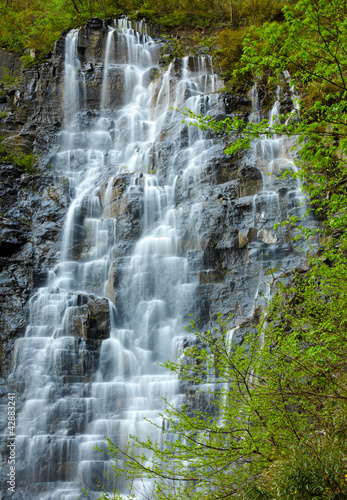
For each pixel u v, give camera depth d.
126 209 24.47
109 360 19.06
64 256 24.20
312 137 8.89
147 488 13.98
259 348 8.53
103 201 25.92
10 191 26.53
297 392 7.67
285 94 28.22
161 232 23.61
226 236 21.73
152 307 21.05
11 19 39.88
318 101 8.90
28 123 32.62
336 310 9.03
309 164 10.70
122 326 21.12
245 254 21.23
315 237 19.84
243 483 7.46
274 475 6.88
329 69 8.77
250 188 23.27
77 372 18.28
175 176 26.34
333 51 8.71
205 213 22.41
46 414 17.06
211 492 7.72
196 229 22.36
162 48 38.34
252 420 7.64
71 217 25.02
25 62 35.78
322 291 9.73
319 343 8.13
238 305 20.14
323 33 8.52
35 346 18.95
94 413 17.30
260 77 30.73
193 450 7.62
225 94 29.52
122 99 35.00
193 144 27.38
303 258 19.69
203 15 41.47
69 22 39.94
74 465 16.06
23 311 20.89
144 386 18.16
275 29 8.91
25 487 15.75
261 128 8.95
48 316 20.27
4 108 33.72
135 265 22.44
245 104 29.41
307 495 6.34
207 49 37.84
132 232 23.95
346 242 11.08
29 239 24.38
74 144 31.95
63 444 16.33
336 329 8.30
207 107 29.56
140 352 19.75
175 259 22.03
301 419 7.76
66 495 15.27
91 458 15.96
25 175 27.55
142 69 37.12
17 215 25.36
